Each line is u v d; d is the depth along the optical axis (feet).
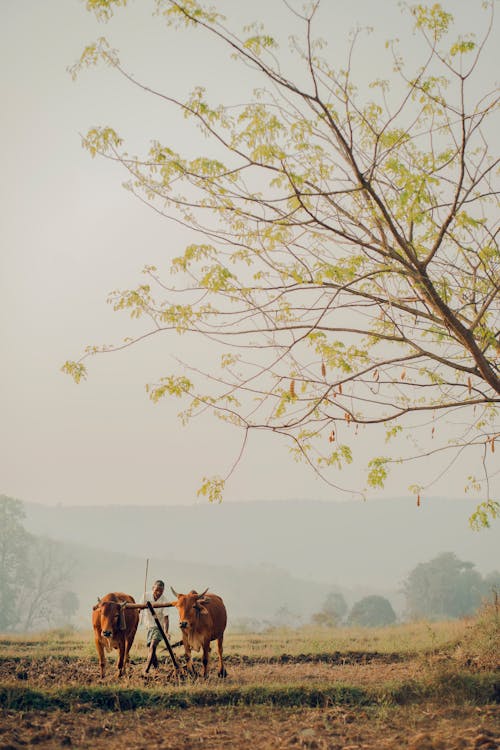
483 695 37.09
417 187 32.42
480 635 52.26
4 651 58.08
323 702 37.01
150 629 45.09
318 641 69.00
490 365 38.37
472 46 33.17
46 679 42.32
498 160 35.12
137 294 35.01
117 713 33.58
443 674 38.45
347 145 33.68
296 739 29.09
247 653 57.36
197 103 32.58
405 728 31.24
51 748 27.22
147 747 27.63
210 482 35.76
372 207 36.19
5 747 26.73
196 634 43.11
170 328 35.40
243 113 32.96
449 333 37.29
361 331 37.11
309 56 32.91
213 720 32.96
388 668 49.19
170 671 45.03
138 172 33.65
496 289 34.78
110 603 42.09
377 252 35.45
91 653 55.72
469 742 27.78
